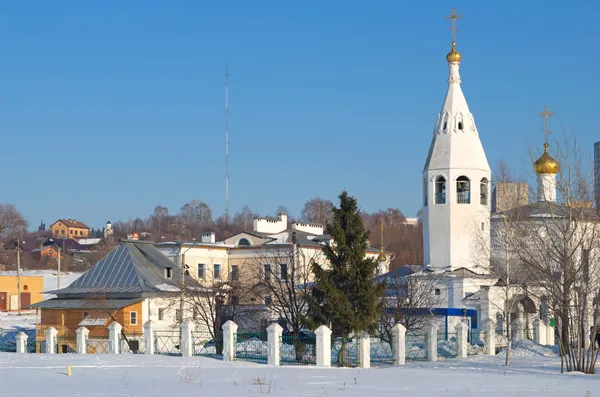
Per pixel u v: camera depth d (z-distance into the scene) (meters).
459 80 64.12
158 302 64.56
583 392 26.48
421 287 59.84
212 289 61.78
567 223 42.38
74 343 59.69
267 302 55.06
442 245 62.62
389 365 42.59
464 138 63.03
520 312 59.50
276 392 25.11
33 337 65.94
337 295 41.34
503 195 54.53
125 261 68.25
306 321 41.94
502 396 25.09
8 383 27.22
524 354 48.56
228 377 29.92
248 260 82.44
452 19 64.25
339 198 43.62
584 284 45.62
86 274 67.69
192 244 81.06
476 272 61.66
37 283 102.25
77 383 27.31
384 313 49.88
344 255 42.94
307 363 41.03
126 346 54.62
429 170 63.47
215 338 51.09
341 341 44.50
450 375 32.44
